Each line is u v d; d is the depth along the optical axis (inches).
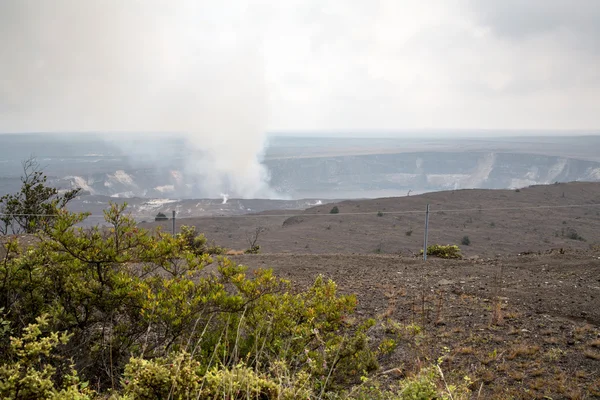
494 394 184.4
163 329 178.9
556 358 219.8
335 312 180.2
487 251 1708.9
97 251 165.5
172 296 155.2
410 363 208.7
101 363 157.9
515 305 308.3
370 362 161.9
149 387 102.4
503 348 233.0
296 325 167.9
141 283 162.2
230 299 162.4
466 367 211.0
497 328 263.0
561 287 352.2
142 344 168.2
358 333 171.8
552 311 294.0
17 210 505.0
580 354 223.3
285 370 125.3
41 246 175.6
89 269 176.6
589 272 406.3
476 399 177.6
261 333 162.6
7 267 170.9
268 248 1739.7
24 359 101.4
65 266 170.1
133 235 175.6
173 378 99.2
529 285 363.3
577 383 194.2
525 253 589.9
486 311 295.3
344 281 407.5
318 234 2004.2
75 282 166.6
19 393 93.3
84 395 95.9
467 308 303.6
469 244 1830.7
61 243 165.0
